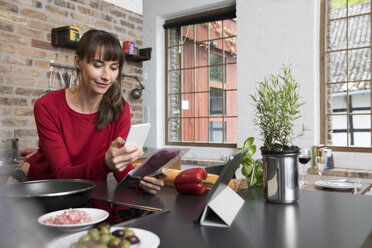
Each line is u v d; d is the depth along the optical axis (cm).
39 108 138
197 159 454
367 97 360
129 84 400
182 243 62
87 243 52
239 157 85
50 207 79
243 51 409
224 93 455
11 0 281
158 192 114
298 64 376
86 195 86
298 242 62
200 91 476
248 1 405
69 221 68
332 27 379
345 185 206
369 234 68
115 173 139
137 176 110
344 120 373
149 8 495
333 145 378
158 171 115
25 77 291
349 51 369
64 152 137
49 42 311
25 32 291
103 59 126
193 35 482
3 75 276
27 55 293
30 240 60
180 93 493
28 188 93
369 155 355
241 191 116
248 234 67
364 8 360
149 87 498
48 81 310
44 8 306
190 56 484
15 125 284
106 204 94
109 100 147
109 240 53
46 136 137
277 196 96
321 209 89
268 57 393
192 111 483
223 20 454
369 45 358
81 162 150
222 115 457
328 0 380
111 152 102
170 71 501
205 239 64
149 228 71
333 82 378
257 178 125
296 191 97
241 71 410
